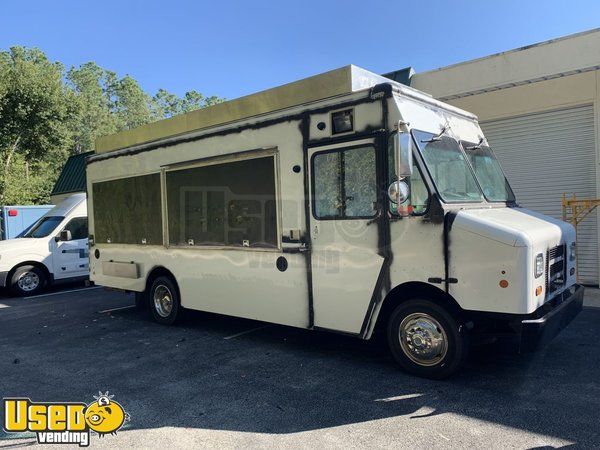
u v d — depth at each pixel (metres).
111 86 79.62
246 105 5.70
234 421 3.82
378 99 4.54
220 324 7.22
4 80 30.53
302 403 4.12
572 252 5.08
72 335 6.89
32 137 32.53
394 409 3.93
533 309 3.92
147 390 4.55
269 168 5.47
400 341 4.66
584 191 9.06
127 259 7.68
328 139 4.89
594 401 3.95
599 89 8.70
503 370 4.72
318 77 5.00
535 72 8.70
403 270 4.44
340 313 4.91
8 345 6.45
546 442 3.31
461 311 4.34
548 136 9.41
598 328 6.18
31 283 11.10
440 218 4.21
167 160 6.80
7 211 16.98
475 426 3.58
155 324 7.38
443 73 9.79
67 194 23.09
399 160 4.13
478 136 5.60
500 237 3.90
